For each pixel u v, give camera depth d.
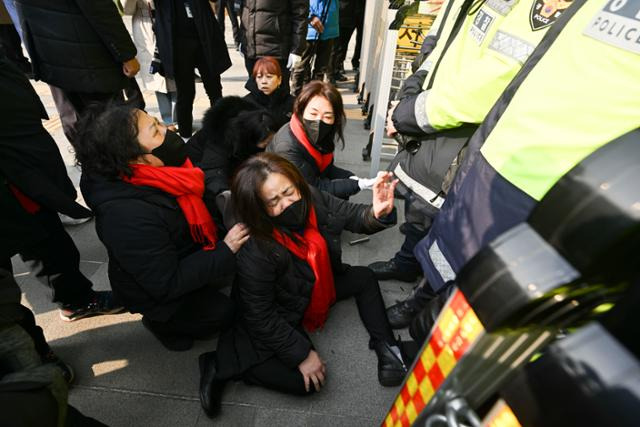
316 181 2.12
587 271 0.32
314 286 1.50
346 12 4.71
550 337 0.40
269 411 1.43
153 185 1.25
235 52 6.07
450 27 1.40
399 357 1.52
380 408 1.45
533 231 0.36
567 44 0.65
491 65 0.93
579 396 0.30
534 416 0.34
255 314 1.35
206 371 1.45
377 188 1.53
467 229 0.85
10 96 1.23
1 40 4.42
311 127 1.89
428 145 1.33
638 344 0.28
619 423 0.27
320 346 1.68
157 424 1.38
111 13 2.06
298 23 3.11
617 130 0.57
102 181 1.21
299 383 1.39
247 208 1.27
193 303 1.52
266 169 1.25
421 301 1.66
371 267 2.05
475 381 0.44
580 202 0.32
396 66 2.73
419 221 1.60
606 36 0.58
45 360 1.44
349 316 1.83
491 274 0.36
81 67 2.14
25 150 1.27
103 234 1.21
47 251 1.47
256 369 1.41
